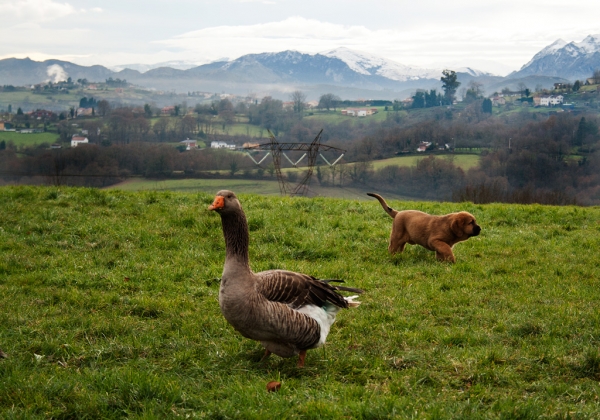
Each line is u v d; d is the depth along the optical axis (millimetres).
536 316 9055
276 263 12211
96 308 9445
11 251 12539
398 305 9664
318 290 7137
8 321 8531
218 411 5621
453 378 6684
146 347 7605
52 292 10070
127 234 13891
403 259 13039
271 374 6895
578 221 17719
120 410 5812
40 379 6348
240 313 6578
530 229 16562
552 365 7047
